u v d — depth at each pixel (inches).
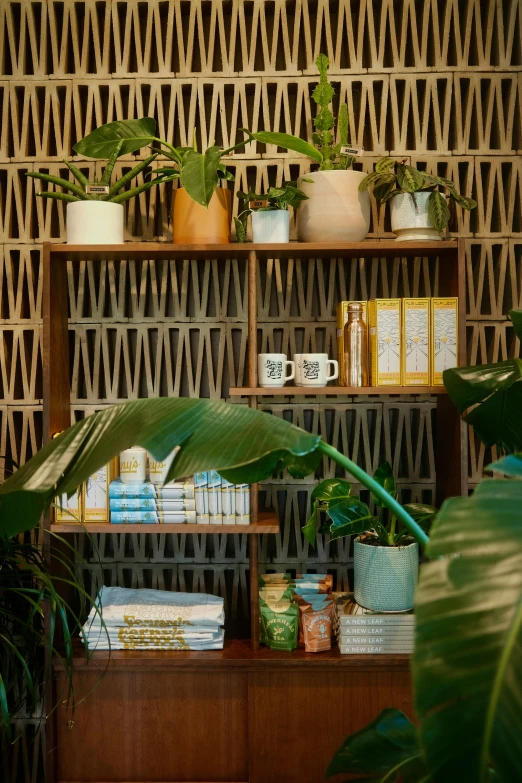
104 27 92.7
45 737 77.7
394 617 76.9
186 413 46.2
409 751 50.8
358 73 90.5
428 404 91.1
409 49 94.4
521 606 28.5
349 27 90.5
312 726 77.4
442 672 28.3
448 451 84.9
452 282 82.3
